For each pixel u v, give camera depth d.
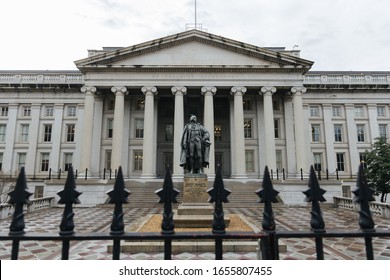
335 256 8.37
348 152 42.78
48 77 43.31
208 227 10.34
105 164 38.38
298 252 8.84
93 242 10.29
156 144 39.00
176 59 36.00
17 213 2.30
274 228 2.33
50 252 8.97
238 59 36.06
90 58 35.00
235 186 30.39
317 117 43.59
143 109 40.28
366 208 2.29
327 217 18.14
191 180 11.70
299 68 35.12
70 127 43.06
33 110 42.97
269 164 33.78
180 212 11.16
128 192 2.43
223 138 41.50
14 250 2.25
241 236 2.32
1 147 42.59
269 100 35.00
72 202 2.36
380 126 44.03
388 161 32.75
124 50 35.34
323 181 28.09
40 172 41.62
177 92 34.97
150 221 12.80
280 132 39.50
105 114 39.56
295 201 28.28
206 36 36.16
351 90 43.97
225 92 38.41
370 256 2.27
